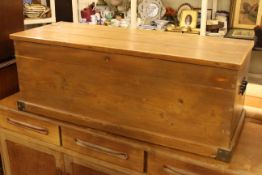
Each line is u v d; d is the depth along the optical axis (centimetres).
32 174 141
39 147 130
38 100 122
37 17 202
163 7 208
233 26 208
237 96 93
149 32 126
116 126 109
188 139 99
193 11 200
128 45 103
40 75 117
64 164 127
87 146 117
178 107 97
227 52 96
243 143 105
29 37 113
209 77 89
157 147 103
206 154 97
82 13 217
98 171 119
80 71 108
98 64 104
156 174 106
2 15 138
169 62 93
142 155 106
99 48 101
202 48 101
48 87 117
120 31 127
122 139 108
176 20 206
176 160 100
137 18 201
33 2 219
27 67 119
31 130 129
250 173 92
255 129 114
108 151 113
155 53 94
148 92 99
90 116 113
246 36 184
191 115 95
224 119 91
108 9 215
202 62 88
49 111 121
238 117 106
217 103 91
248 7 203
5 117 134
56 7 222
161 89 97
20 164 141
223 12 209
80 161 122
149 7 207
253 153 100
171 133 101
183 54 93
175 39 114
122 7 214
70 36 115
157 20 201
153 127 103
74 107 115
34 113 125
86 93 110
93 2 229
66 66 110
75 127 116
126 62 99
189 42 109
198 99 93
